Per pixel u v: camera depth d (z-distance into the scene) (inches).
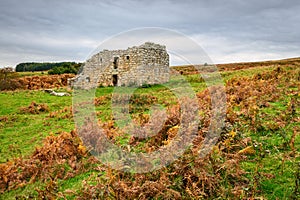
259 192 249.6
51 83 1830.7
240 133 349.1
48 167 352.8
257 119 384.8
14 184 330.0
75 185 309.9
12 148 497.7
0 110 908.6
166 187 254.8
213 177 260.4
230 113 408.8
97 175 322.3
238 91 573.9
